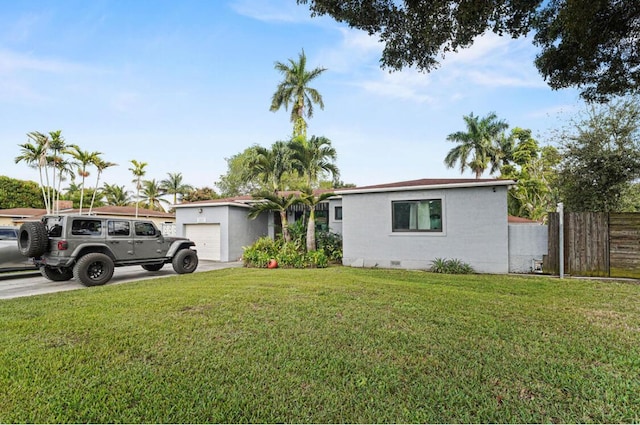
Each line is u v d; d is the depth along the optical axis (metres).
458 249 10.50
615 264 8.74
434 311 5.32
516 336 4.18
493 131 31.83
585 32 5.81
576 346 3.87
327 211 16.67
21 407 2.70
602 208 14.24
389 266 11.48
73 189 37.69
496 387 2.97
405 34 6.15
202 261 15.34
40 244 8.38
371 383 3.04
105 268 8.77
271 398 2.81
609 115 14.34
